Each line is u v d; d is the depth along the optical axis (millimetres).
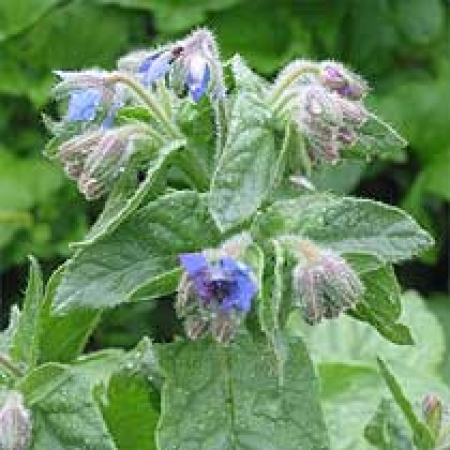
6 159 1066
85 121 444
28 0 1062
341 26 1119
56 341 454
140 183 437
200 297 397
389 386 469
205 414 431
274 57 1086
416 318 713
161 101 442
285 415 431
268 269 420
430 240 424
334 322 713
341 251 422
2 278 1070
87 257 418
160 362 434
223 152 417
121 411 474
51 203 1048
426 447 474
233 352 435
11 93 1063
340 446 616
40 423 437
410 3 1120
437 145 1085
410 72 1128
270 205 436
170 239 422
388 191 1125
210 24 1084
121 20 1075
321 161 426
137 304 1008
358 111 425
